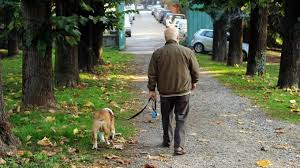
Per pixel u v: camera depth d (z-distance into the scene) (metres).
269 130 10.98
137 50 42.81
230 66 28.50
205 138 10.11
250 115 12.84
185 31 52.94
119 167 7.83
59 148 8.80
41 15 11.47
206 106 14.29
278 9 24.83
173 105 8.95
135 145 9.36
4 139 8.33
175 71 8.70
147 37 58.91
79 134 9.89
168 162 8.22
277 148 9.34
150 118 12.24
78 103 13.89
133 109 13.67
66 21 10.75
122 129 10.50
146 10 126.00
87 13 17.59
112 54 36.22
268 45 44.28
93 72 22.86
